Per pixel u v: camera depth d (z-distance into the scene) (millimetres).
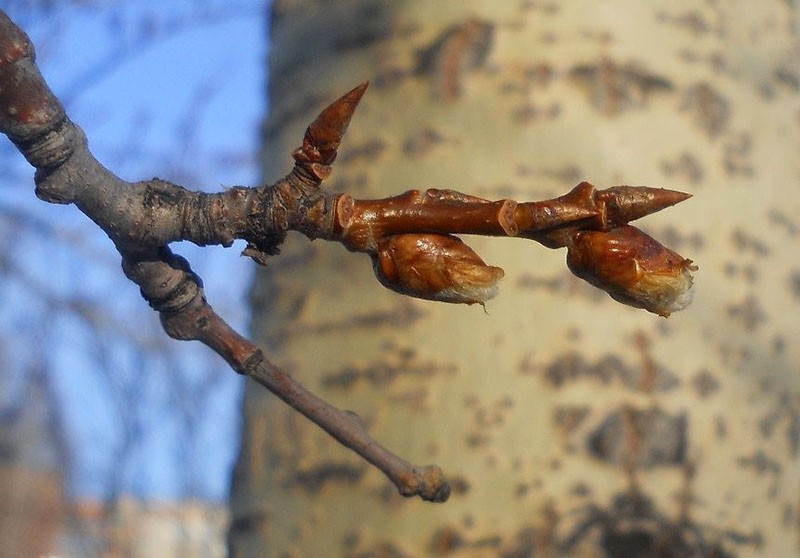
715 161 341
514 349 325
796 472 340
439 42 342
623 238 233
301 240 346
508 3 341
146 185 242
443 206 234
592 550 319
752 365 336
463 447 323
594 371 324
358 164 342
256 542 341
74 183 237
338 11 355
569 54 338
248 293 367
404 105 342
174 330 261
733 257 339
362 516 327
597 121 335
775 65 354
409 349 330
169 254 256
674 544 323
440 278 233
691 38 345
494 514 321
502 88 337
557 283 326
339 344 336
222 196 241
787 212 348
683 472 326
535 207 232
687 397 328
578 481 321
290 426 339
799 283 346
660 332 328
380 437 328
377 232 235
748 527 331
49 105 234
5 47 230
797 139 354
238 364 263
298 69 362
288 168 358
